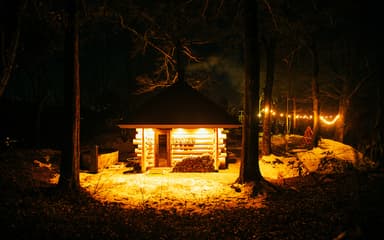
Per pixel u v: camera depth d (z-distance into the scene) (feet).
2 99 85.46
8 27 29.86
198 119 54.75
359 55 82.28
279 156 62.64
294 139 93.76
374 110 85.35
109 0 47.24
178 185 43.01
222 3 47.70
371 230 21.67
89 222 27.04
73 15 35.96
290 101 117.91
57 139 79.10
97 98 109.29
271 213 29.86
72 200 33.78
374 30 72.13
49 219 26.61
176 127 54.29
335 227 23.94
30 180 40.50
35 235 22.76
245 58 40.57
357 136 86.94
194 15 54.95
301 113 118.01
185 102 57.26
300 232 24.07
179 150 57.31
